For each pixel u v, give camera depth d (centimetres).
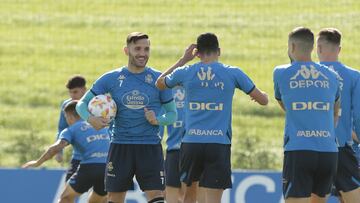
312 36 2775
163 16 12125
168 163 3644
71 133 3669
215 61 3031
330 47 2941
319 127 2722
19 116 8038
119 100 2973
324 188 2783
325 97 2736
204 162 3044
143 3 12825
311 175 2745
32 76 9469
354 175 2939
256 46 10594
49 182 4009
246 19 11875
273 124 7769
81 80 4138
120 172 2989
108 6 12625
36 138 6241
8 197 3984
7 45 10612
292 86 2745
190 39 10912
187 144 3031
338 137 2925
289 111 2752
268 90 8875
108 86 2998
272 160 5966
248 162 5828
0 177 3997
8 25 11456
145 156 2980
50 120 7981
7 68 9725
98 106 2947
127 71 2998
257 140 6731
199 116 3012
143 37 2961
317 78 2744
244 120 7844
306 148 2709
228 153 3031
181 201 3650
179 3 12875
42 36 11062
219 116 3003
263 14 12125
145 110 2966
